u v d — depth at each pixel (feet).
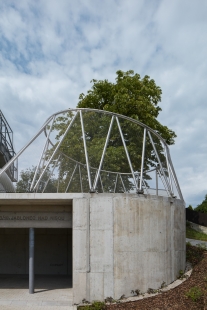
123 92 89.20
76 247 38.24
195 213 124.47
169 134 97.04
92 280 37.91
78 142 53.01
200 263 52.85
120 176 54.85
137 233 40.11
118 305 36.47
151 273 40.29
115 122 52.65
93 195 39.47
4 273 60.80
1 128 71.10
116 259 38.65
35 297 40.65
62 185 55.88
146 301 37.45
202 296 39.24
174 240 46.03
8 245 61.93
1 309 35.55
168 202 45.21
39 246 62.23
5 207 43.65
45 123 50.19
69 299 39.73
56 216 43.62
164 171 53.11
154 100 96.02
